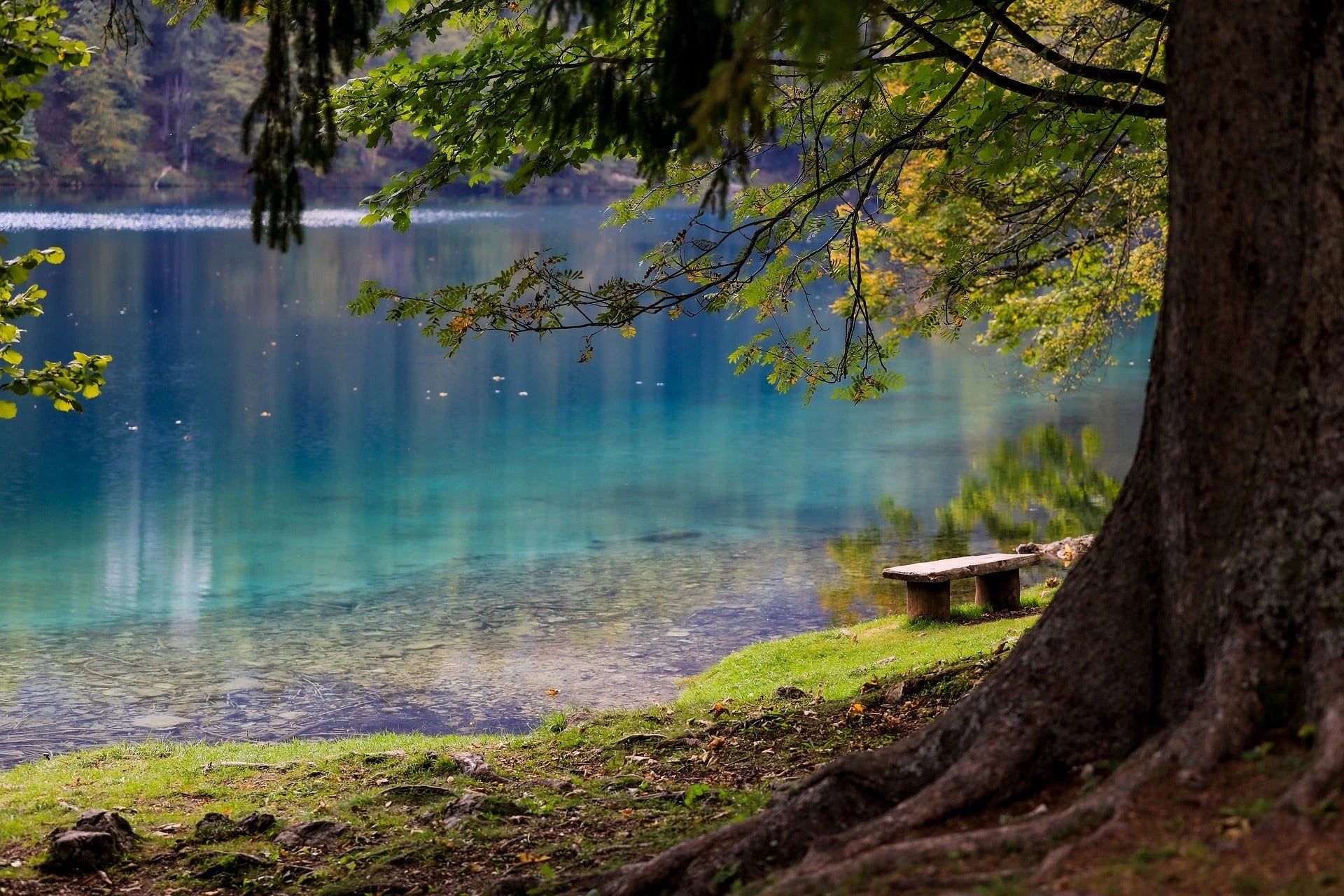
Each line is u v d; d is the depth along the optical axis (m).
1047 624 5.79
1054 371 21.92
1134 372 41.56
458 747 10.86
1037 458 28.06
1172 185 5.64
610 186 140.12
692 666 14.64
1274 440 5.23
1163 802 4.73
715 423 33.41
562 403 36.69
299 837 8.23
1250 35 5.33
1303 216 5.29
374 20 7.57
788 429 32.41
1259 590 5.07
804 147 10.70
